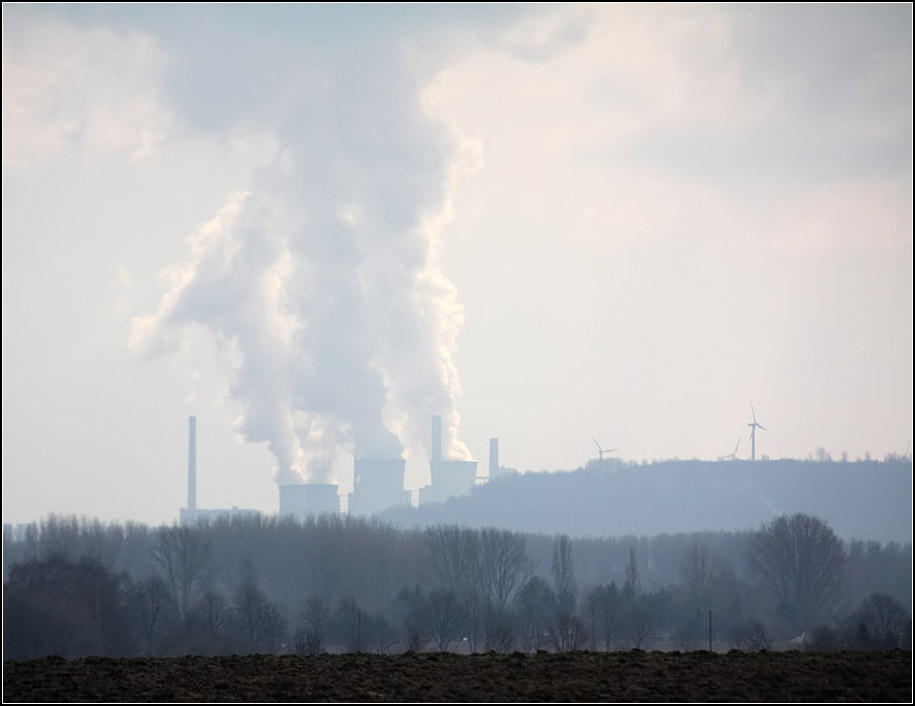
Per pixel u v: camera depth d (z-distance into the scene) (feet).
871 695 351.67
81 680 376.68
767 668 383.04
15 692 362.74
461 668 387.14
